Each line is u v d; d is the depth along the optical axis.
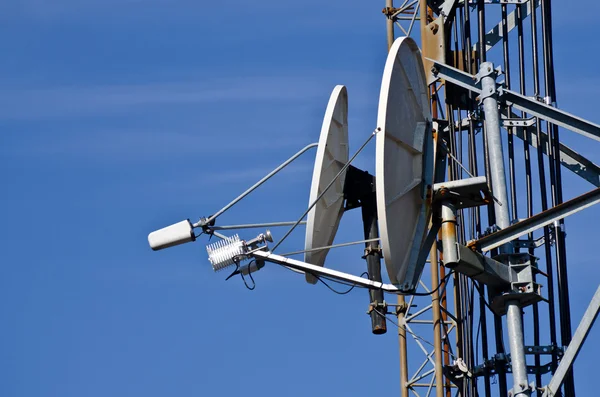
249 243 22.23
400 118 21.03
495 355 25.41
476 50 27.17
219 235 22.66
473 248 21.11
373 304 22.56
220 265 22.28
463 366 27.62
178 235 22.62
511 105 23.83
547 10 26.58
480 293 25.50
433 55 27.17
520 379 20.84
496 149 23.03
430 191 21.31
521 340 21.12
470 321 27.50
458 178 27.80
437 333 38.12
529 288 21.28
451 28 28.09
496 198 22.44
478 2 26.73
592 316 20.58
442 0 28.41
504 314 21.73
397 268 20.30
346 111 23.30
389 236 19.91
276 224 22.53
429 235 21.38
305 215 22.11
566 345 24.30
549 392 20.66
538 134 25.94
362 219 22.69
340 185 22.78
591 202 20.52
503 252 21.89
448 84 27.92
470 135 27.70
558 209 20.75
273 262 22.06
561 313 24.52
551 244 25.31
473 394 26.94
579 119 22.98
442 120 27.03
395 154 20.75
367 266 22.53
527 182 26.25
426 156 21.62
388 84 20.41
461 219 27.95
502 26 27.22
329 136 22.53
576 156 26.83
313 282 22.34
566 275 24.84
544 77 26.34
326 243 22.61
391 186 20.41
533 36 26.50
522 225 20.94
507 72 26.75
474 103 27.80
